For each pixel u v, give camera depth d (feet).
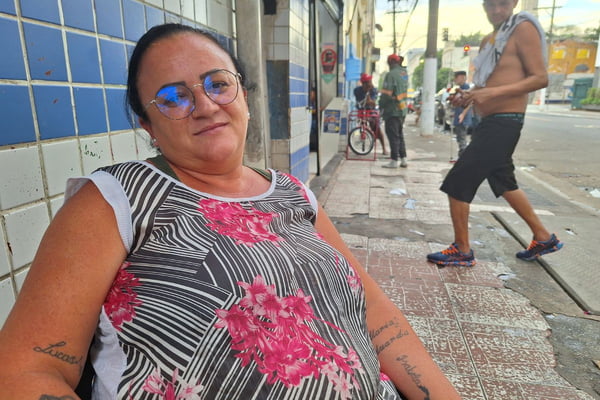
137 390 2.86
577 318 8.96
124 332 2.94
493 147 10.34
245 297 3.11
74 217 2.95
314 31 20.45
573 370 7.38
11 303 4.16
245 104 4.02
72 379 2.73
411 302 9.48
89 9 5.09
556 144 38.93
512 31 10.00
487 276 10.80
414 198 18.03
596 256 12.00
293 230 3.92
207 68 3.57
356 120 30.17
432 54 41.24
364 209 16.39
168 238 3.17
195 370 2.91
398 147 24.77
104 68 5.39
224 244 3.24
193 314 2.95
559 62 166.91
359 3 45.78
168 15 6.98
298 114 15.46
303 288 3.45
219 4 9.16
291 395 3.06
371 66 70.44
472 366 7.43
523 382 7.06
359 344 3.64
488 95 9.96
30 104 4.29
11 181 4.11
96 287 2.87
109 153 5.53
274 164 14.53
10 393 2.41
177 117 3.54
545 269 11.28
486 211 16.30
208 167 3.74
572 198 19.12
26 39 4.22
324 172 22.47
